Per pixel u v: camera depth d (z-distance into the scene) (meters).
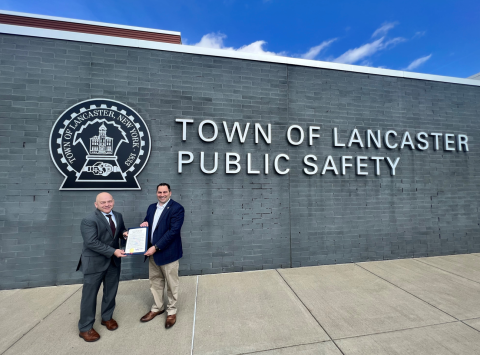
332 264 4.95
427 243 5.47
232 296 3.58
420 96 5.73
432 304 3.33
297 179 4.93
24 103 4.02
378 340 2.57
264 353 2.39
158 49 4.50
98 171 4.17
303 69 5.12
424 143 5.66
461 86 6.03
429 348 2.45
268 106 4.90
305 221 4.90
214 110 4.67
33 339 2.59
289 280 4.15
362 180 5.24
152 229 3.02
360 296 3.57
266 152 4.83
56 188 4.04
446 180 5.71
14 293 3.70
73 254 4.04
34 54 4.09
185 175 4.48
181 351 2.42
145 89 4.43
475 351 2.40
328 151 5.12
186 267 4.39
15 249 3.87
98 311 3.20
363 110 5.37
